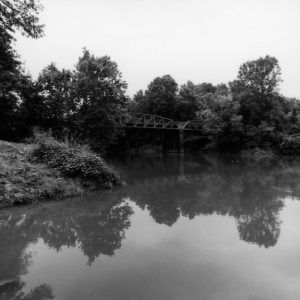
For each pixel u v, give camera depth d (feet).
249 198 39.88
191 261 20.08
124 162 105.91
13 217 31.01
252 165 91.30
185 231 26.53
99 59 106.73
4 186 36.22
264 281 17.33
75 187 42.32
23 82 86.17
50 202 37.29
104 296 15.92
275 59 176.24
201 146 192.65
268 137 165.99
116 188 48.26
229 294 15.97
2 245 23.56
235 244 23.16
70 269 19.20
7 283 17.52
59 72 96.43
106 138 107.65
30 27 72.59
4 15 69.72
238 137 170.40
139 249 22.41
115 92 105.40
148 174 68.80
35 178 39.86
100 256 21.24
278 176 61.93
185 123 170.50
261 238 24.44
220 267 19.17
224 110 171.01
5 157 43.98
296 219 29.81
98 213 32.96
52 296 15.96
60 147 47.29
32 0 70.74
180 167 86.48
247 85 181.47
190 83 215.51
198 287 16.72
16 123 85.61
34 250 22.53
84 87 100.17
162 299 15.57
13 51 81.05
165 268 19.15
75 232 26.66
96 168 46.88
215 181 56.03
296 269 18.83
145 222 29.55
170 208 35.24
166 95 194.18
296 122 170.40
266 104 177.37
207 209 34.45
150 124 167.22
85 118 99.91
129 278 17.85
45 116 90.07
